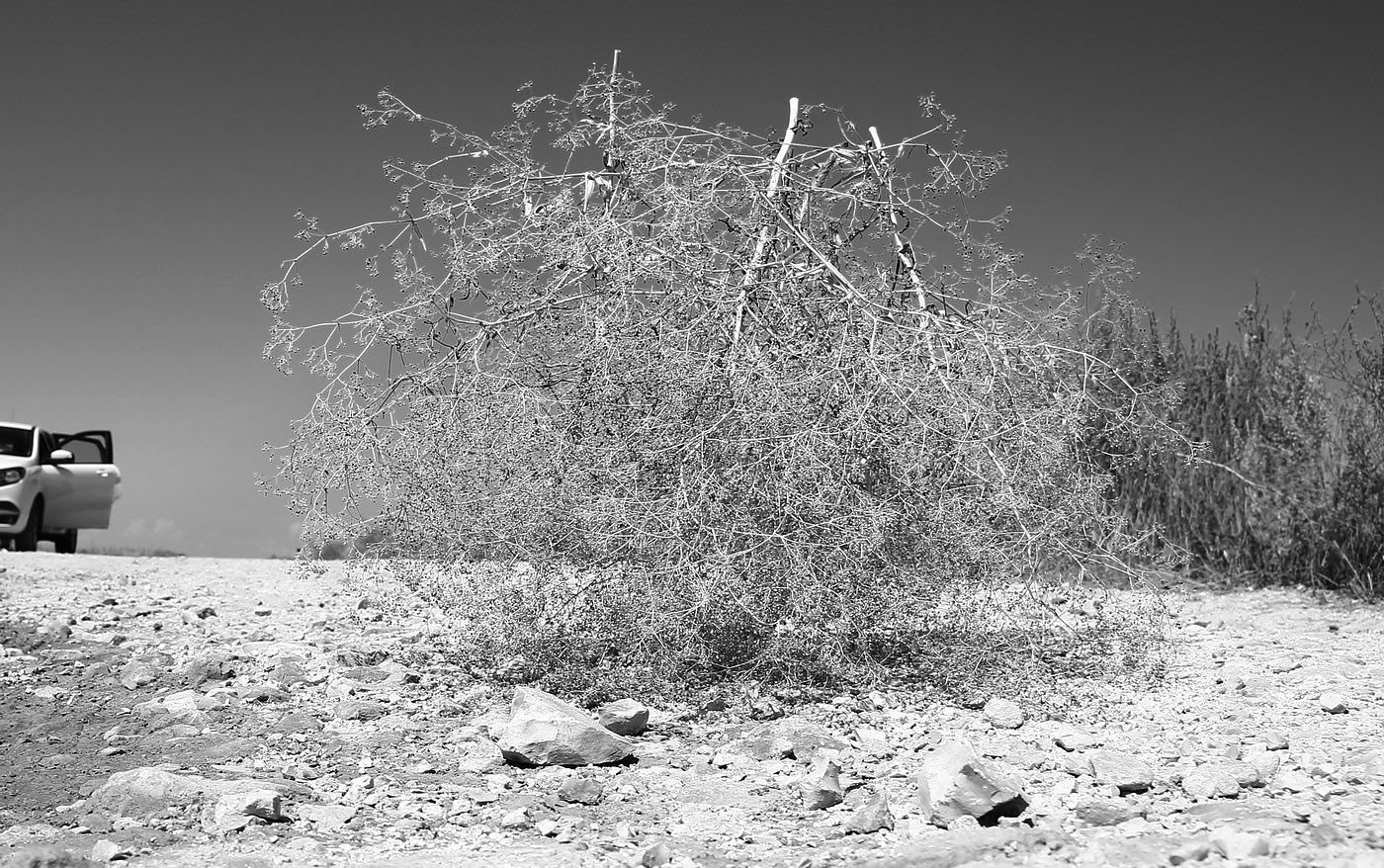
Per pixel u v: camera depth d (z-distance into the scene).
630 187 5.02
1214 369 10.07
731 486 4.39
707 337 4.69
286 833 3.03
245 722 4.37
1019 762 3.78
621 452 4.47
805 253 5.29
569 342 4.81
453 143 5.18
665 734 4.25
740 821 3.19
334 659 5.45
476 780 3.62
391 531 4.91
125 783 3.34
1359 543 8.80
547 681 4.78
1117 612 5.32
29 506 11.40
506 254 4.87
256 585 8.22
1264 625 7.26
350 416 4.87
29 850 2.65
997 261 5.10
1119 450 6.14
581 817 3.24
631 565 4.52
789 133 5.61
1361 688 5.00
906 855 2.65
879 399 4.54
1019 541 4.80
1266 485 9.43
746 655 4.86
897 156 5.65
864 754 3.92
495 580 4.79
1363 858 2.29
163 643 5.98
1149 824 2.88
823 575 4.48
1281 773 3.46
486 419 4.70
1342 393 9.16
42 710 4.58
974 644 4.98
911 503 4.56
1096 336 8.27
